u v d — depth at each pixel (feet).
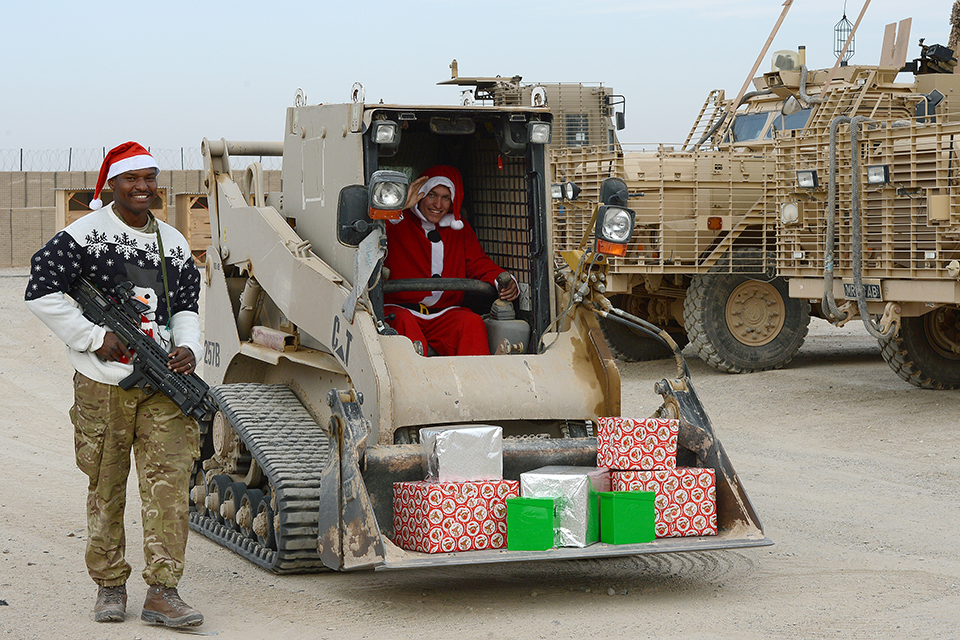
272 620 17.53
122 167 17.12
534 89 23.02
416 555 17.15
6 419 40.81
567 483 17.87
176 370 16.84
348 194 19.90
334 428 17.65
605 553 17.37
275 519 20.86
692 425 19.51
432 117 22.44
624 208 20.76
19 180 115.85
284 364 25.53
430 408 19.16
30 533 24.07
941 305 37.29
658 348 56.24
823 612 17.62
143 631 16.92
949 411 38.40
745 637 16.25
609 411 20.25
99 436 17.10
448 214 24.02
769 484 29.37
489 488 17.84
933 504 26.71
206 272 28.96
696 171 47.09
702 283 48.34
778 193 41.11
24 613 17.94
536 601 18.58
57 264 16.81
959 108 50.88
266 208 24.71
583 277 21.18
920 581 19.69
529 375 20.22
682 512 18.67
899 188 35.70
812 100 50.39
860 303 36.96
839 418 38.29
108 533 17.51
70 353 17.22
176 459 17.24
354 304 19.81
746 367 48.65
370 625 17.15
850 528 24.29
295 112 24.73
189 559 22.30
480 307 24.29
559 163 50.90
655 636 16.31
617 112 80.02
